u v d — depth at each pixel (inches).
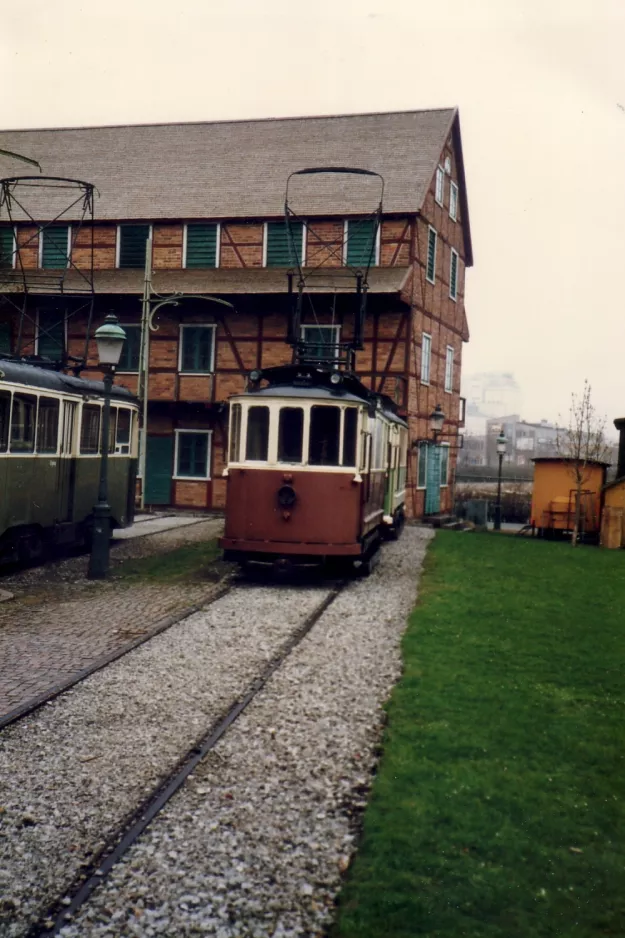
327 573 617.6
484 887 182.2
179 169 1293.1
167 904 176.9
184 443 1204.5
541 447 4685.0
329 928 170.6
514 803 222.4
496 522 1189.7
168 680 331.6
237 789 231.5
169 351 1195.3
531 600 517.0
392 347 1131.3
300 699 310.2
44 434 608.1
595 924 171.3
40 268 1240.2
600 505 989.8
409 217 1136.8
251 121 1364.4
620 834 207.8
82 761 248.7
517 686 329.7
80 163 1336.1
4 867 189.6
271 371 593.9
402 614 472.7
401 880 184.1
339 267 1149.1
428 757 253.8
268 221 1179.3
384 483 724.7
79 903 175.8
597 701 314.2
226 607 481.4
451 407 1401.3
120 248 1226.6
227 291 1125.1
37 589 531.5
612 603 518.9
